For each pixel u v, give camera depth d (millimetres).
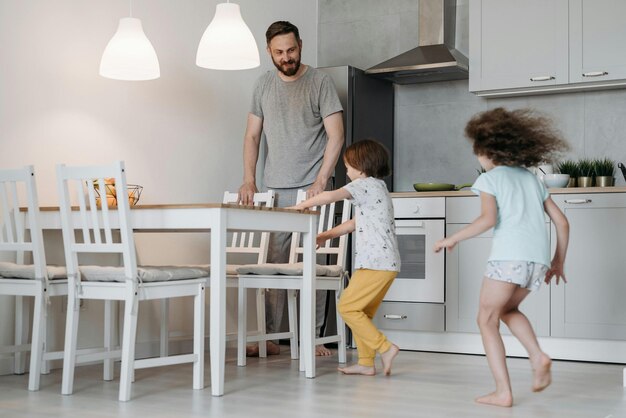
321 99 4562
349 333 4812
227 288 4863
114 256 4176
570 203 4250
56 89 3887
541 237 2918
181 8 4574
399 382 3498
